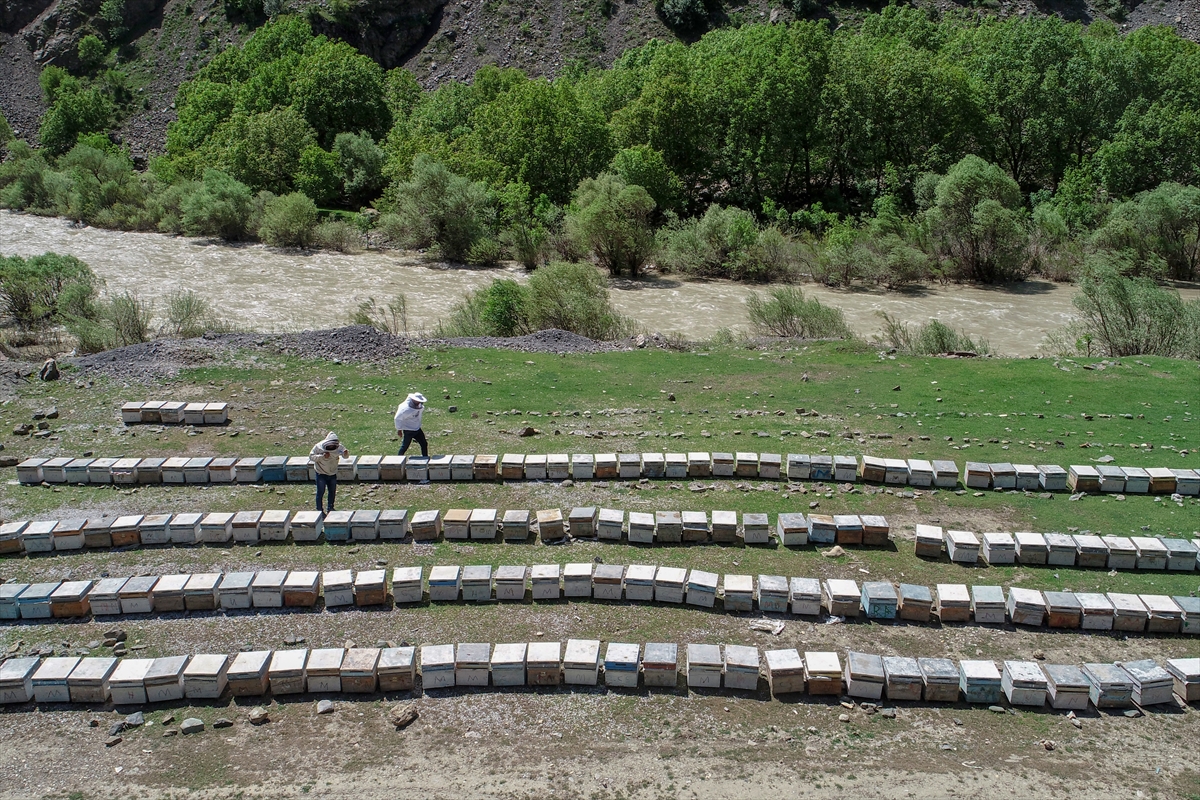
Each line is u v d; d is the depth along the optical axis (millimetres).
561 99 55469
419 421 16500
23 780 9109
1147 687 10227
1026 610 11805
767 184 56156
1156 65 57156
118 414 19438
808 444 17797
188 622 11867
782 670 10375
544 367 23047
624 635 11492
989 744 9656
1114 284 26422
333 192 59281
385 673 10453
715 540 13969
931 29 67250
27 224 56062
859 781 9062
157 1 90000
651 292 41406
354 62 69000
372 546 13828
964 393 20781
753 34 64750
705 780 9086
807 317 28609
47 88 81875
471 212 48438
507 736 9766
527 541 13992
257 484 16141
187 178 61312
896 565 13289
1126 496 15523
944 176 47375
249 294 39219
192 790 8969
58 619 11984
